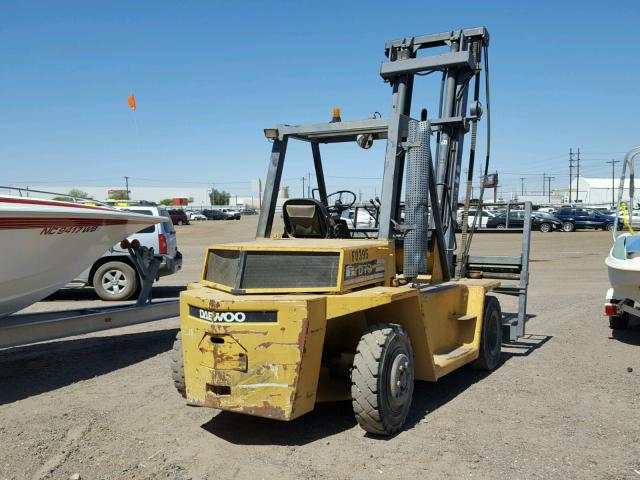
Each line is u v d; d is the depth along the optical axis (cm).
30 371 688
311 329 427
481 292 639
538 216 3622
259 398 429
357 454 435
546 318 983
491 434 472
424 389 601
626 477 394
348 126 563
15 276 676
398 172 554
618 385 607
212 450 446
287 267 462
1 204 649
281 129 593
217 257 509
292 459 427
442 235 631
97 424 505
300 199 554
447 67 718
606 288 1341
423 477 395
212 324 438
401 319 514
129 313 752
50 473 407
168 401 568
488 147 764
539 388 600
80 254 743
